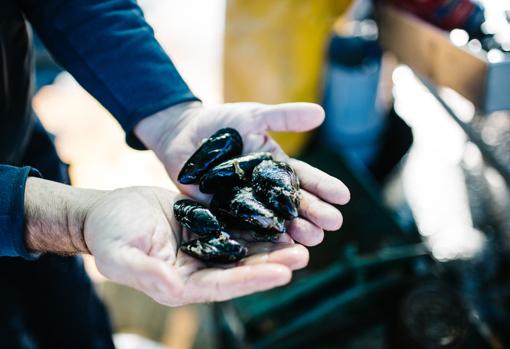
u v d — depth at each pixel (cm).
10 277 58
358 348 66
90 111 133
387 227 78
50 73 132
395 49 80
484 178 83
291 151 96
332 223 43
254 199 44
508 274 75
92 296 67
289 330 64
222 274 37
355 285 65
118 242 37
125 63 51
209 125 51
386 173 106
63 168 67
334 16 87
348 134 103
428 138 101
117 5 52
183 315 89
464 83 63
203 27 164
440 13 67
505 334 69
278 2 84
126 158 119
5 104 50
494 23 66
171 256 40
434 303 61
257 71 89
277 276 36
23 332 61
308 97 94
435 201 91
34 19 52
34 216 39
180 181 48
